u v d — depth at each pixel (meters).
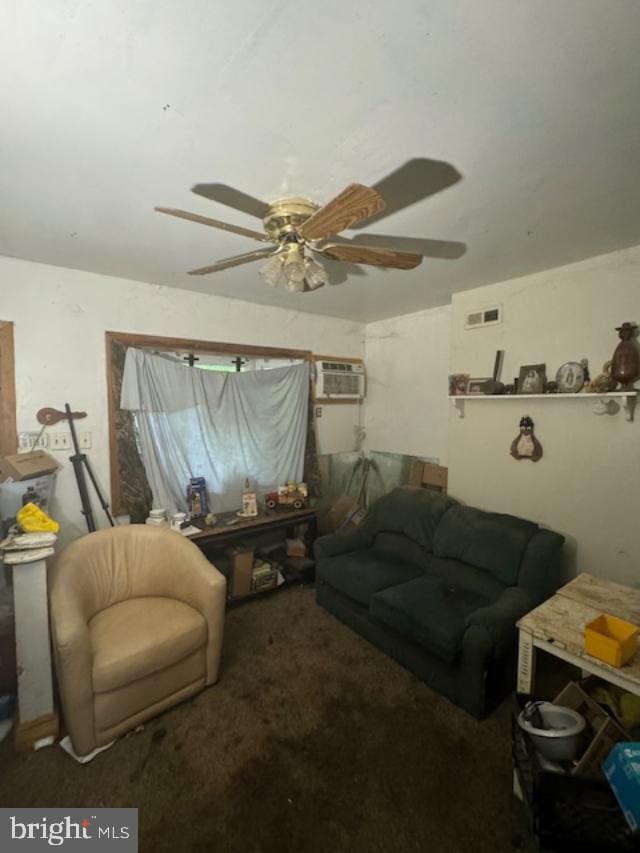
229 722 1.78
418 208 1.64
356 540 2.89
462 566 2.40
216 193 1.52
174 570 2.13
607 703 1.49
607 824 1.14
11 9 0.79
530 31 0.85
